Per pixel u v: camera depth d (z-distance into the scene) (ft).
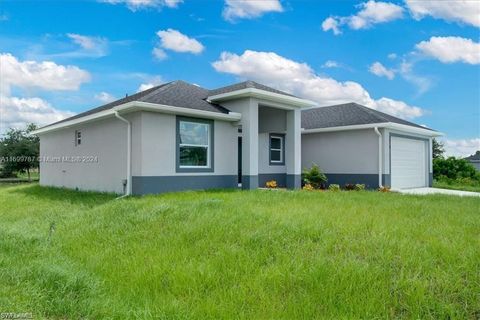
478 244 14.39
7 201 35.27
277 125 45.60
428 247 13.78
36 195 40.22
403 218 19.92
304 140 57.72
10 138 76.64
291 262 12.60
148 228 18.61
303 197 29.53
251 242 15.15
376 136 49.19
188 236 16.56
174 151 35.06
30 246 16.67
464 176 74.33
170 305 10.00
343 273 11.21
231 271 12.22
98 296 10.90
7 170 76.33
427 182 59.00
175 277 11.85
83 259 14.97
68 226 20.70
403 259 12.37
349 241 14.73
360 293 10.18
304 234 15.85
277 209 22.26
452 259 12.44
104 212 23.06
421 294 9.86
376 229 16.62
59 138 49.93
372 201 28.02
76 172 45.11
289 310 9.53
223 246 14.90
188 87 44.68
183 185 35.60
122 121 35.91
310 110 66.18
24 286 11.16
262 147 50.42
